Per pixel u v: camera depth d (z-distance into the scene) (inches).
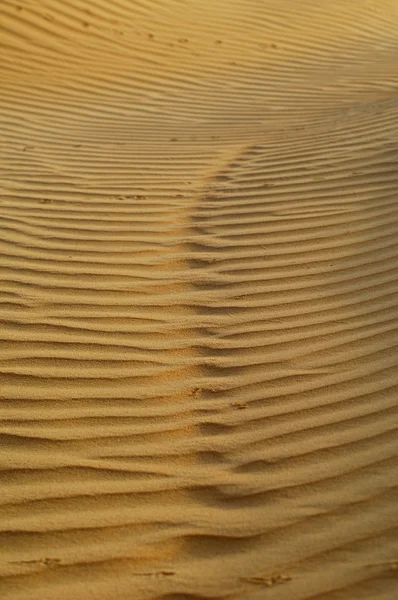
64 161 223.6
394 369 121.1
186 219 178.4
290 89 326.3
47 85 308.7
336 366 123.2
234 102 307.1
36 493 99.4
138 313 140.5
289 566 88.5
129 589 86.3
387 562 88.2
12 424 111.5
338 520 94.2
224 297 145.0
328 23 430.0
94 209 185.2
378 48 403.5
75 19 359.3
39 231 172.7
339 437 107.5
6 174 210.1
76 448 107.2
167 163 220.5
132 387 120.2
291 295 144.4
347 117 257.0
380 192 183.9
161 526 94.4
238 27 403.5
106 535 93.2
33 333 133.4
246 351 128.6
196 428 111.0
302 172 201.9
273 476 101.7
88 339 132.3
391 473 100.5
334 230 167.3
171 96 313.4
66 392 118.6
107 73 328.2
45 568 88.8
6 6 340.5
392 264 152.0
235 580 87.0
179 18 398.3
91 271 154.8
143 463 104.7
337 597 84.4
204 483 101.0
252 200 186.7
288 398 116.4
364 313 136.9
